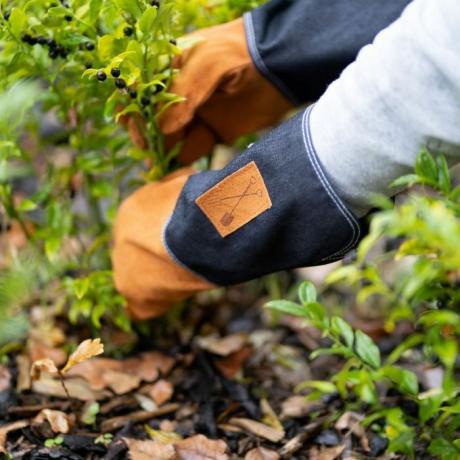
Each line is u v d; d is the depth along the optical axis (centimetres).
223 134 138
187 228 115
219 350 155
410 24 93
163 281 125
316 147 100
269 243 108
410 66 93
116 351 155
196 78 121
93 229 158
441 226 82
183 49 118
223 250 113
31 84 124
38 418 129
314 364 155
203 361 153
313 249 106
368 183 100
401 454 121
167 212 122
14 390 139
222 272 117
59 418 127
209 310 173
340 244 105
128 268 130
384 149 96
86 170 144
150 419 137
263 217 106
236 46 123
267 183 104
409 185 106
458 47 90
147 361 149
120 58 105
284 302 113
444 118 93
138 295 133
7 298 142
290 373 153
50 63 125
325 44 118
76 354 117
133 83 115
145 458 119
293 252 108
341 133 98
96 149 146
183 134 133
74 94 128
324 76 123
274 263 112
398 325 161
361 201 102
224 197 109
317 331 165
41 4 114
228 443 131
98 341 118
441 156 95
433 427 117
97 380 141
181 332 163
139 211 128
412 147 96
